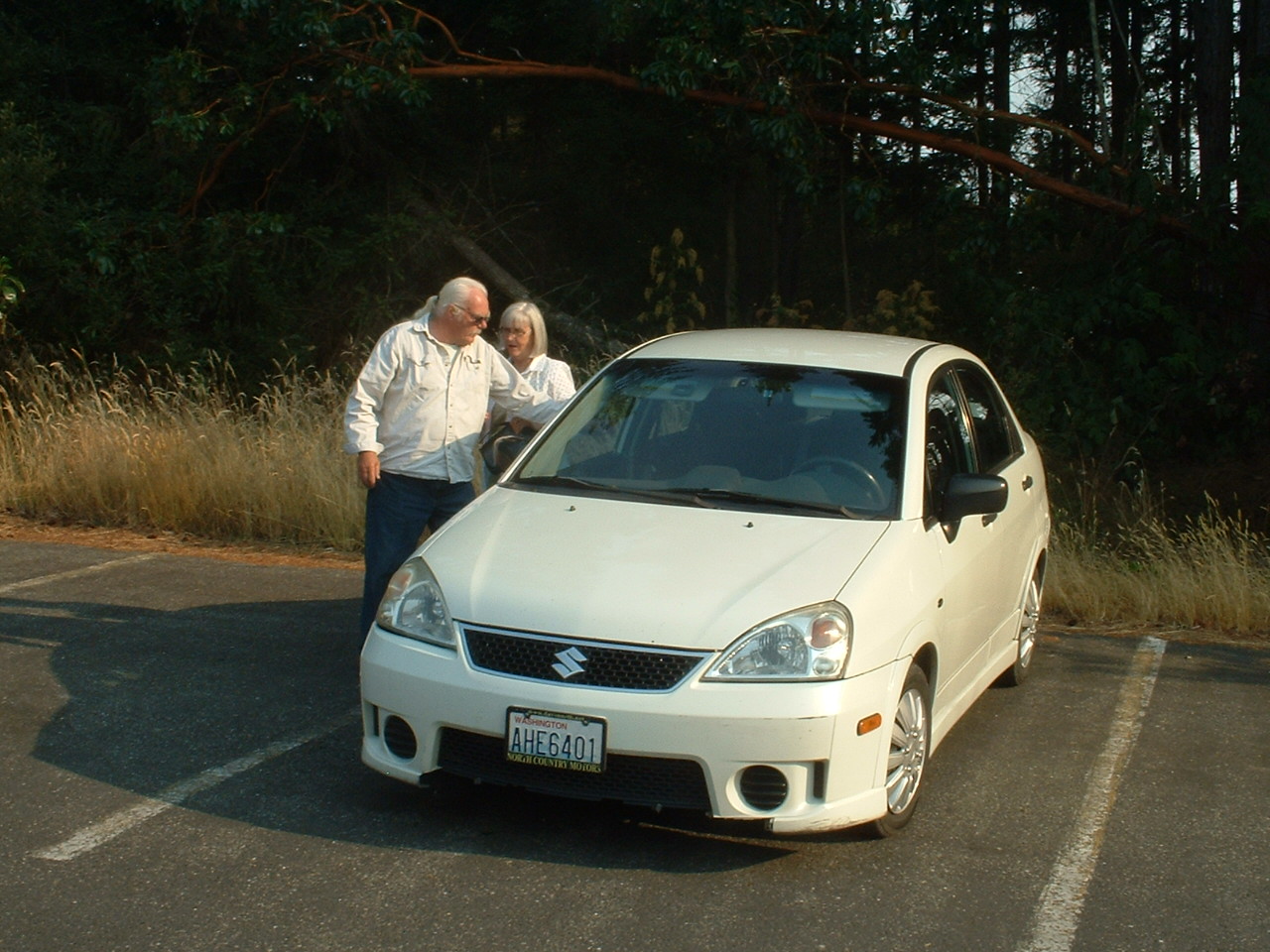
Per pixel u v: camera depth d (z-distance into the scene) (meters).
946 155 15.42
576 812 4.37
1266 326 13.91
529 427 6.11
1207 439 14.16
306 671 5.96
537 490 4.88
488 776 3.99
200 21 15.71
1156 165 13.73
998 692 6.02
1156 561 8.04
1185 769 5.05
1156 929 3.70
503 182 17.62
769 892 3.84
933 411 5.15
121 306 14.24
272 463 9.36
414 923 3.59
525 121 18.11
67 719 5.22
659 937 3.55
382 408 5.54
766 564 4.16
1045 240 14.39
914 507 4.62
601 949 3.48
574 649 3.90
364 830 4.20
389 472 5.55
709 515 4.54
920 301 14.46
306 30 12.97
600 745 3.82
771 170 15.18
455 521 4.70
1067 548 8.25
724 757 3.79
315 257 15.80
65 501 9.62
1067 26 20.80
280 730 5.17
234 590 7.51
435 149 17.31
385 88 13.66
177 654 6.17
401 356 5.46
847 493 4.65
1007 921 3.72
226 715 5.33
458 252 16.64
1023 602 5.93
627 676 3.85
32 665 5.92
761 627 3.88
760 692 3.81
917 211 15.91
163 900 3.70
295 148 15.62
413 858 4.01
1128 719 5.66
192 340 14.66
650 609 3.94
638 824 4.29
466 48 17.36
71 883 3.79
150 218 14.78
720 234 17.92
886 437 4.86
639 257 17.81
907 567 4.33
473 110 17.50
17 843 4.05
